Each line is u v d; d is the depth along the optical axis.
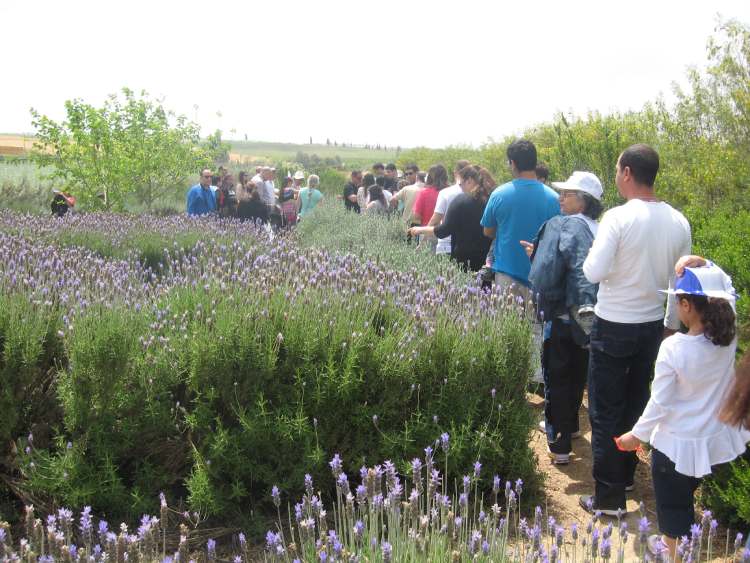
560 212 6.04
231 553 3.79
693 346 3.19
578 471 5.14
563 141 12.38
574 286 4.63
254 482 4.20
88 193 17.64
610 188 11.17
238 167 39.16
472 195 7.10
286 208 17.62
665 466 3.36
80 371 3.86
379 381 4.26
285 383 4.23
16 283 4.60
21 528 3.84
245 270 5.22
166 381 4.14
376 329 4.75
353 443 4.29
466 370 4.46
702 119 11.80
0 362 4.03
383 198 14.54
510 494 3.18
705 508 4.32
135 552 2.56
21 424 4.14
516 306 4.93
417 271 6.39
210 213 13.85
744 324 4.87
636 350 4.24
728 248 5.70
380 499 2.96
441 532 2.95
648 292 4.17
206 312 4.57
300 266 5.46
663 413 3.25
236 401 4.12
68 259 6.05
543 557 2.76
